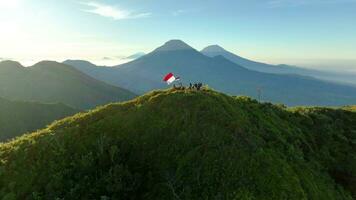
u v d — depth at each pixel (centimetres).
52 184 3234
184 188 2933
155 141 3478
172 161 3219
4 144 4062
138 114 3844
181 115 3638
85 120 4091
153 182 3134
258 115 3994
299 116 4669
